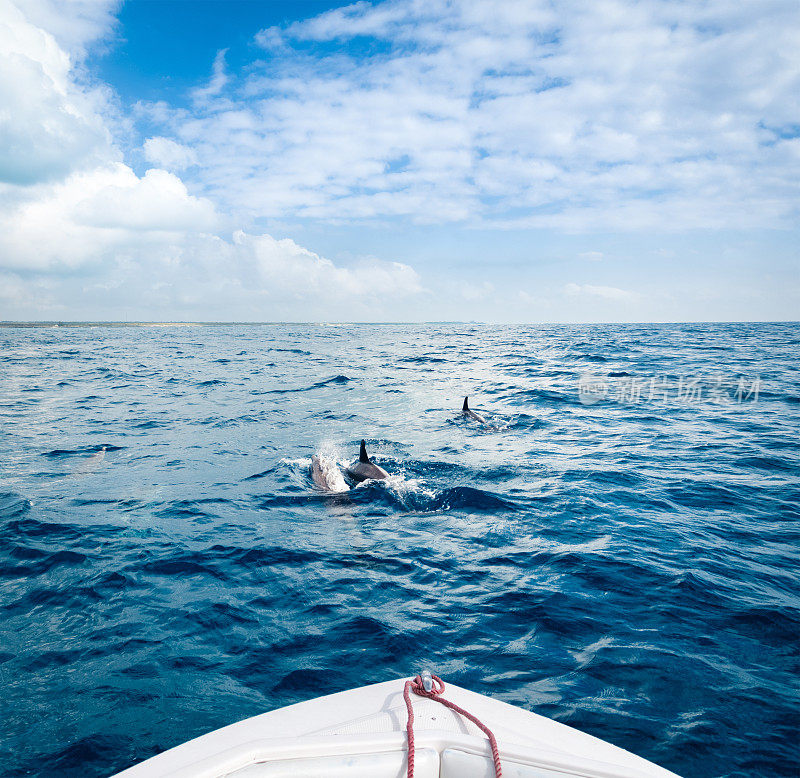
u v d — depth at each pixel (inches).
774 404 765.3
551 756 104.7
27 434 583.5
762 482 402.3
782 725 157.9
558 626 211.5
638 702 167.6
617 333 3575.3
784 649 195.9
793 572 257.6
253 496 378.6
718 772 141.3
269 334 4062.5
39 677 181.3
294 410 727.1
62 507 353.4
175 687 175.9
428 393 872.9
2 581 251.1
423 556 280.1
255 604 231.6
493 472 427.5
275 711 125.3
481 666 186.9
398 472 429.4
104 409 745.0
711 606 225.6
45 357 1704.0
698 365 1282.0
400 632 208.1
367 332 4623.5
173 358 1676.9
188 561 273.3
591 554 278.2
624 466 445.7
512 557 277.3
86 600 233.9
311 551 286.7
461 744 108.1
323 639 204.4
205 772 98.4
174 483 409.4
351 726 117.8
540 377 1080.8
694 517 332.5
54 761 144.9
